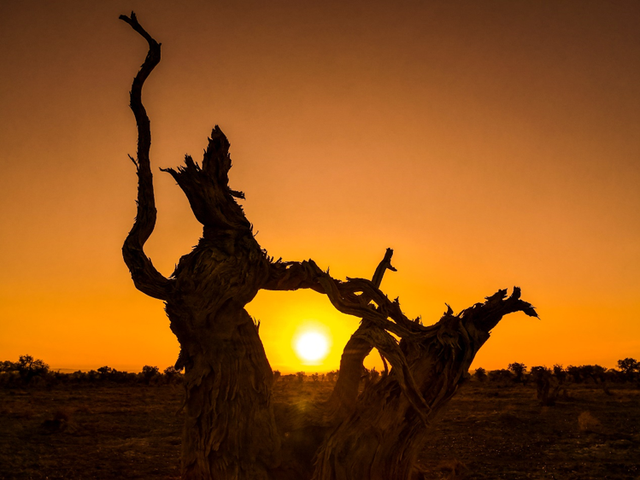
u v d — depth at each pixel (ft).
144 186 30.25
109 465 52.65
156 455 58.65
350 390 30.22
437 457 56.39
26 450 59.93
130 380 304.91
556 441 67.36
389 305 31.53
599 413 102.12
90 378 303.07
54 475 47.78
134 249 29.32
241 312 29.81
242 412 28.09
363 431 28.32
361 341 30.50
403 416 28.99
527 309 31.42
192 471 27.99
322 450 28.27
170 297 28.58
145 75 30.99
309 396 128.57
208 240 30.32
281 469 28.60
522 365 343.67
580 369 316.60
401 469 29.14
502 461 53.83
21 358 255.91
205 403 28.04
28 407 115.85
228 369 28.27
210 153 30.42
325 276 30.94
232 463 27.48
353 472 27.71
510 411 104.99
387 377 30.17
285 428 29.78
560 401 136.05
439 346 30.19
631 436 70.18
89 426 83.76
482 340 31.32
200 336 28.58
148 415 103.55
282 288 31.14
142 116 30.76
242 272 29.01
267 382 29.30
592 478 45.83
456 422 89.30
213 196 29.91
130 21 31.04
